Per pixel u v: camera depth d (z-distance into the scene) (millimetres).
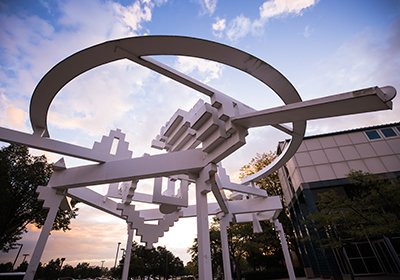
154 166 6465
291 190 21578
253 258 23344
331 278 14352
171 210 9086
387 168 17219
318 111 4711
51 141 6188
